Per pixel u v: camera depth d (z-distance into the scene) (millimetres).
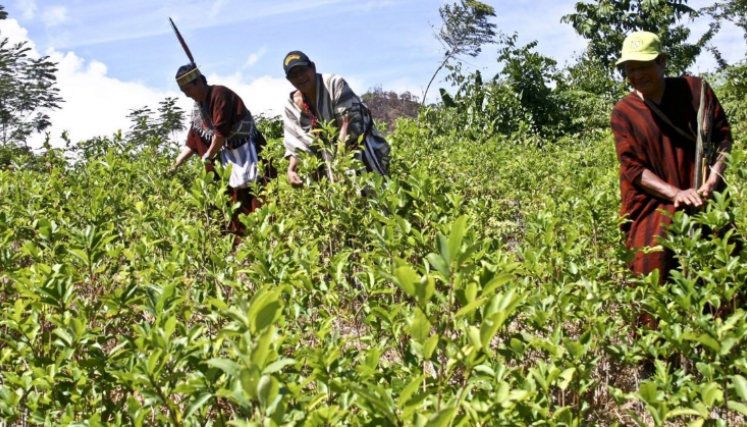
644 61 4477
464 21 20094
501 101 18641
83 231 3627
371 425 2111
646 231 4480
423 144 8133
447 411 1657
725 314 3855
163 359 2225
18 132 24188
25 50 24078
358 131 6516
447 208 4586
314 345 3154
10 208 5512
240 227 6945
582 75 22531
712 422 2463
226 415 2781
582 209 4703
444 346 2150
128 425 2564
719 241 3564
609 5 23891
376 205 4980
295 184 6336
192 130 7551
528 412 2400
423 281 1864
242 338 1716
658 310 3170
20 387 2883
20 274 3541
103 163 6707
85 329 2707
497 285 1924
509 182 8477
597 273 3848
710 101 4555
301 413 2057
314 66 6477
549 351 2689
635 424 3377
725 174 4742
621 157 4641
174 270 3887
